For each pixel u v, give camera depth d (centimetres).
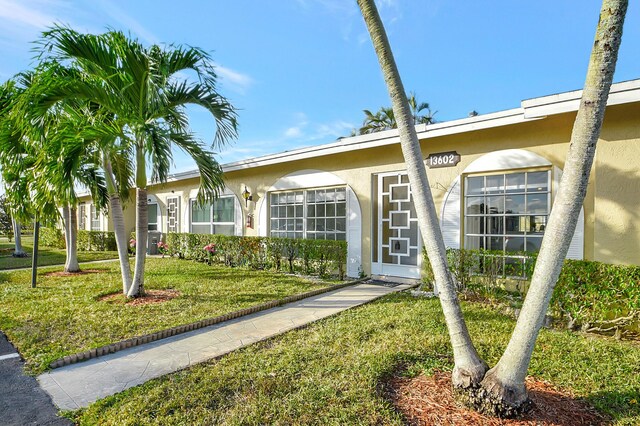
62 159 521
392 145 783
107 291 665
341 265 792
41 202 652
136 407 273
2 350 394
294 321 496
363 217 835
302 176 970
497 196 639
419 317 484
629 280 415
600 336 436
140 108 596
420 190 281
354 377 313
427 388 293
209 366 349
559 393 287
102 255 1373
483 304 557
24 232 2975
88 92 546
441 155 696
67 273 909
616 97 450
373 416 255
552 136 574
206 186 695
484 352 366
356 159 852
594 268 441
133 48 558
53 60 522
